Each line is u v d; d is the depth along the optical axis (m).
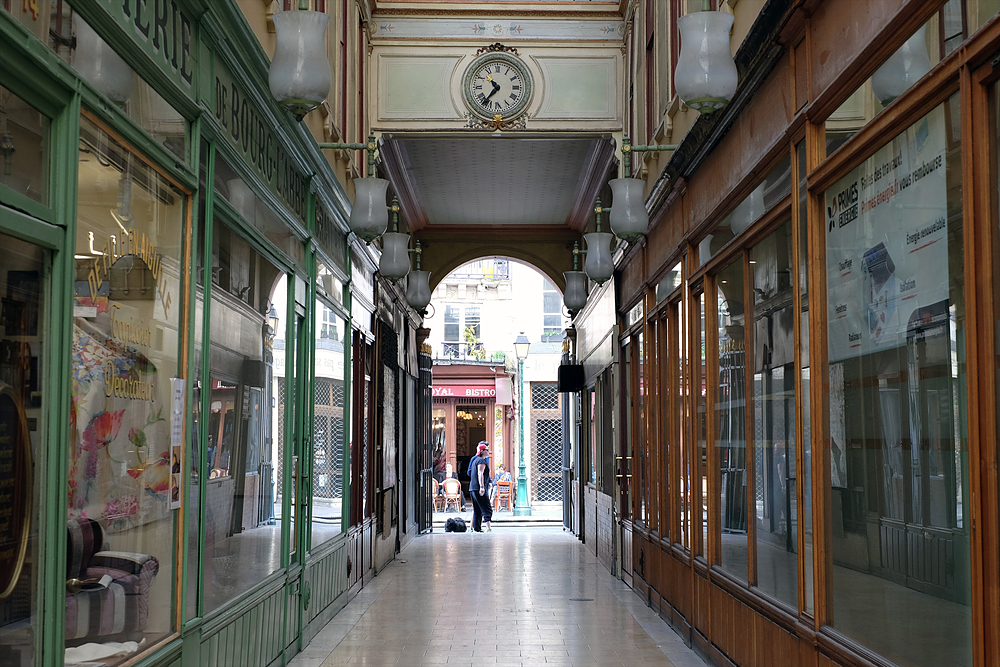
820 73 4.31
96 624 3.45
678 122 7.85
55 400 3.07
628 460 11.00
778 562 5.05
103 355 3.53
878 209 3.67
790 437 4.84
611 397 11.97
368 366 10.97
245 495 5.61
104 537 3.54
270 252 6.11
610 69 10.84
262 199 5.89
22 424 2.89
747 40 5.14
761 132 5.33
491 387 24.59
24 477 2.90
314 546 7.64
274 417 6.35
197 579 4.58
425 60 10.82
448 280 27.66
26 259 2.93
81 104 3.24
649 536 9.11
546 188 14.38
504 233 16.59
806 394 4.56
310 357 7.48
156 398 4.06
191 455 4.48
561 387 15.52
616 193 6.99
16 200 2.85
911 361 3.37
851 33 3.91
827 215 4.28
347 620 8.29
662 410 8.80
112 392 3.61
